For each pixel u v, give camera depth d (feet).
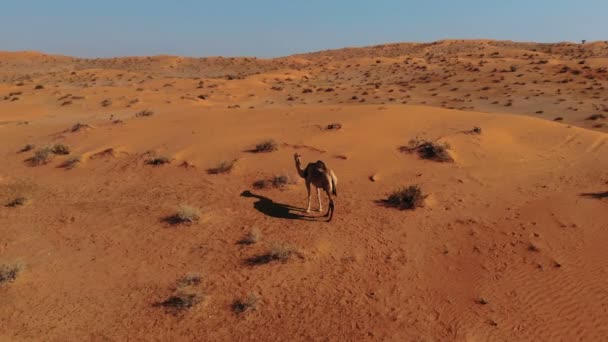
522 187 50.42
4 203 51.70
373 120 74.02
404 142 64.34
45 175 60.44
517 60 247.70
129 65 373.61
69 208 49.42
